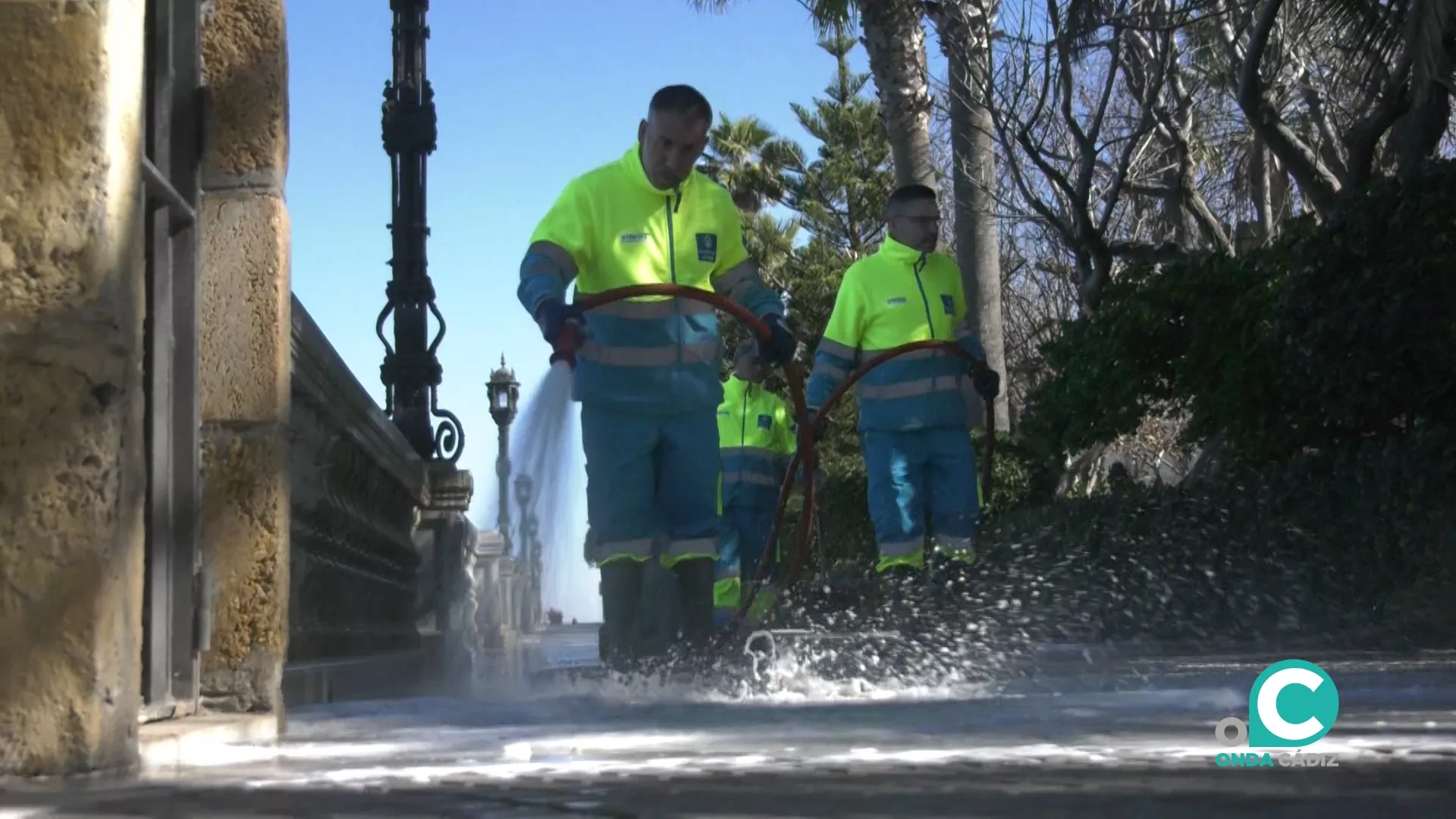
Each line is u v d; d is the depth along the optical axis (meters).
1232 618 9.32
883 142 34.88
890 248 9.02
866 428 8.95
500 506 5.33
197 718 3.62
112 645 2.65
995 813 1.88
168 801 2.22
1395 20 12.52
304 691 5.50
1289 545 9.27
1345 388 9.54
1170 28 15.25
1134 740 2.89
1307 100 18.23
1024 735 3.08
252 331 4.02
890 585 8.78
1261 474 9.83
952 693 5.14
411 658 7.95
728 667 5.81
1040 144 16.56
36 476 2.64
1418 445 8.46
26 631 2.62
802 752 2.77
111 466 2.66
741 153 35.78
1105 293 12.34
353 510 7.21
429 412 10.04
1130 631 9.36
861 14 18.84
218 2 4.05
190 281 3.79
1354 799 1.96
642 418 5.80
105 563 2.64
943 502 8.88
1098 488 17.42
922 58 18.91
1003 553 9.91
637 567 5.82
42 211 2.68
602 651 6.05
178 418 3.75
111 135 2.71
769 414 11.21
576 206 5.89
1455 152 18.64
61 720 2.61
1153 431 28.78
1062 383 12.70
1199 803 1.93
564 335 5.42
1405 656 6.99
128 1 2.78
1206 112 23.61
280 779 2.48
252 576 3.94
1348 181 13.35
